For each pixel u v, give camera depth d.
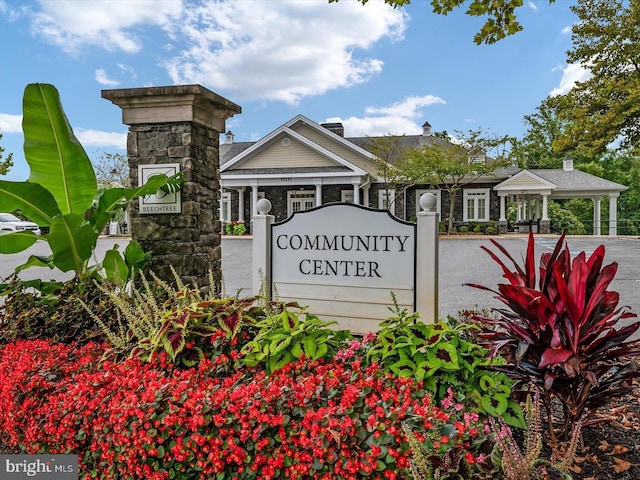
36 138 3.15
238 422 1.58
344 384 1.81
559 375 1.74
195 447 1.57
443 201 20.25
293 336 2.05
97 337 2.75
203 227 3.99
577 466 1.72
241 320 2.23
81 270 3.27
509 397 1.88
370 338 2.19
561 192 20.56
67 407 1.81
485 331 2.16
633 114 12.34
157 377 1.94
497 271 8.85
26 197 3.10
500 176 19.72
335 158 18.17
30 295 3.04
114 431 1.68
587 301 1.74
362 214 3.13
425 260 2.99
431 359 1.86
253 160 19.38
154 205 3.80
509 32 3.21
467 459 1.37
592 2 12.95
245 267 9.72
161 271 3.79
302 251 3.29
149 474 1.62
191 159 3.78
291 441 1.57
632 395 2.38
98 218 3.41
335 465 1.48
